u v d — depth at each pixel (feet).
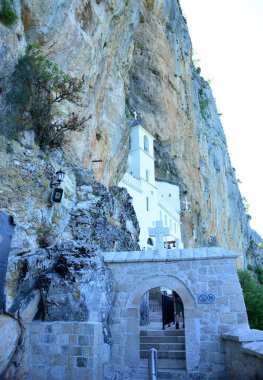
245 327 30.73
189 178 149.89
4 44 34.37
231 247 215.31
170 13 141.18
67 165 44.60
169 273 33.35
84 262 30.40
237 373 27.32
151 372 19.79
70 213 42.19
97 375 27.58
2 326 25.63
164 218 120.47
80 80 46.88
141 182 106.01
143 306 45.55
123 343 31.94
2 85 33.01
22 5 39.63
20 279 27.22
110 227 46.55
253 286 79.20
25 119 35.37
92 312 29.45
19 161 32.71
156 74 128.57
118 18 63.26
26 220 31.19
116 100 73.56
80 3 48.47
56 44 44.65
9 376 26.04
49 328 28.50
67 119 45.65
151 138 122.21
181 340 35.01
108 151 71.82
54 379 27.30
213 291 32.14
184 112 150.61
